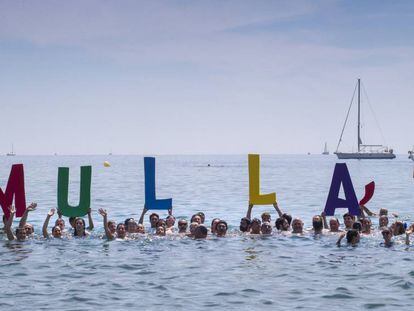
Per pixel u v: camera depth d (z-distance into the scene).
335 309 10.88
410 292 12.05
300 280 13.26
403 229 19.38
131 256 16.14
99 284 12.84
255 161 21.38
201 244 18.09
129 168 129.00
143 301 11.45
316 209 31.69
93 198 38.81
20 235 18.70
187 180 66.75
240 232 20.41
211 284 12.89
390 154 173.12
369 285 12.72
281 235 19.80
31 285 12.71
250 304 11.25
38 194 41.62
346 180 21.12
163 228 19.48
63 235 19.56
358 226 19.31
